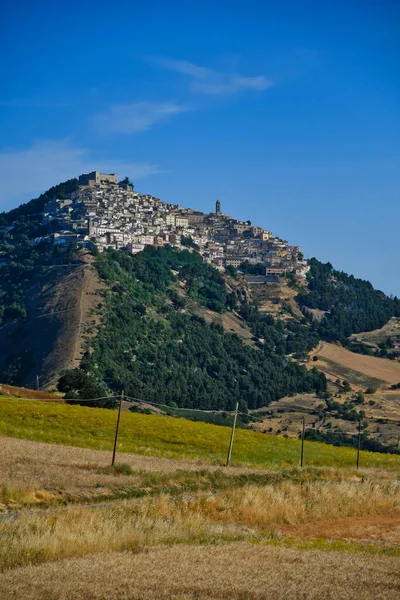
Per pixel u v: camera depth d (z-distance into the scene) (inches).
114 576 1027.3
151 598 928.3
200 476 2527.1
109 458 2844.5
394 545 1614.2
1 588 957.2
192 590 967.6
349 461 3951.8
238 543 1408.7
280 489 2246.6
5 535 1355.8
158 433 4097.0
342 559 1220.5
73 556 1269.7
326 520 1955.0
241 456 3727.9
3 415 4094.5
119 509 1742.1
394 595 971.9
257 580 1019.9
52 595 935.0
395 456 4485.7
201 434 4234.7
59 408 4534.9
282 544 1486.2
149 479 2372.0
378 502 2175.2
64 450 2930.6
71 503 1964.8
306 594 957.8
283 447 4212.6
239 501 1977.1
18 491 1952.5
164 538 1465.3
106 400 6102.4
